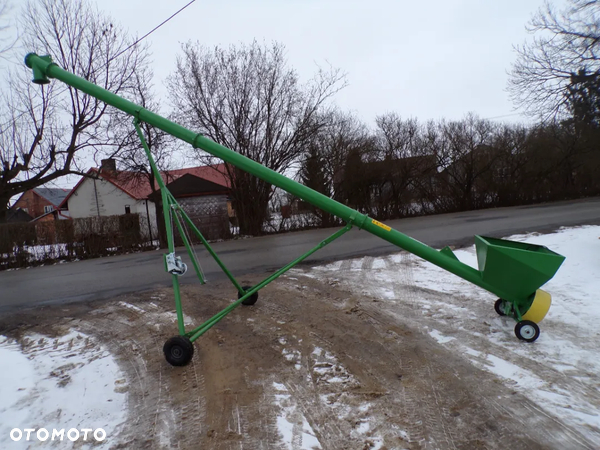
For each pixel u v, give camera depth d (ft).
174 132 14.10
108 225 50.88
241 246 44.21
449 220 59.41
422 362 12.24
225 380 11.84
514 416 9.35
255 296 18.49
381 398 10.41
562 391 10.26
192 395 11.10
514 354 12.39
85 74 51.57
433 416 9.51
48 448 9.09
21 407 10.84
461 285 19.95
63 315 19.79
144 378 12.28
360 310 17.08
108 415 10.36
